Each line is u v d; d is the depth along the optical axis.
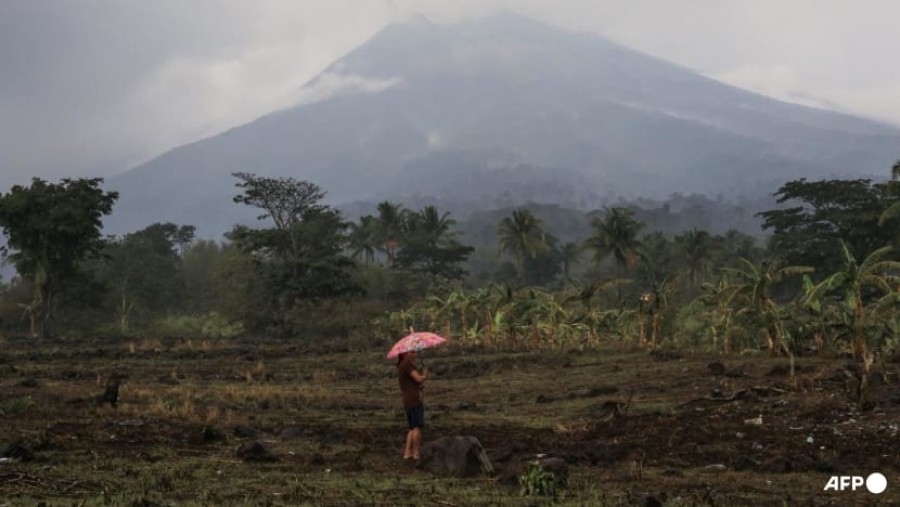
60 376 29.69
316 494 9.84
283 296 70.50
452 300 51.03
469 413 20.45
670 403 20.44
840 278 27.86
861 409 16.66
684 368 28.12
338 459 12.73
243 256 75.44
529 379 29.62
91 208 68.69
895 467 11.95
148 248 87.19
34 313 79.12
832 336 29.23
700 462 12.66
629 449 13.88
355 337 56.69
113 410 18.31
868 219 64.25
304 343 56.88
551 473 10.25
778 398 19.12
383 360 40.44
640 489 10.51
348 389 27.64
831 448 13.45
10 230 65.81
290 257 74.56
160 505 8.77
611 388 23.61
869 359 17.45
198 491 9.88
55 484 9.94
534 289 47.50
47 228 64.44
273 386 28.16
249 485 10.41
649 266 95.19
